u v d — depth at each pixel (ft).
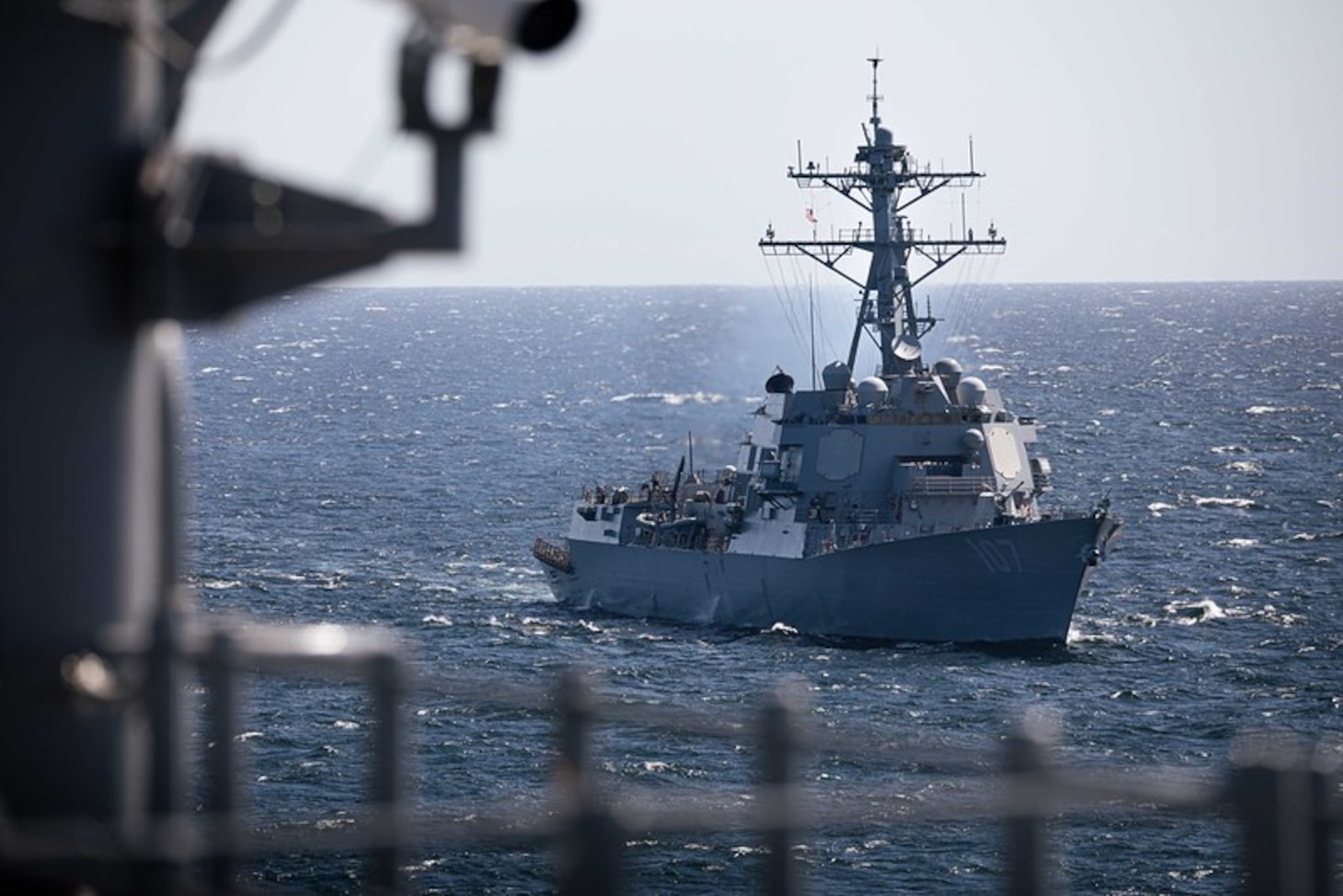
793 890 81.66
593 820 79.61
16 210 74.54
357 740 559.38
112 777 77.10
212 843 77.66
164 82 79.87
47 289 74.59
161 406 82.64
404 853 82.17
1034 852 77.87
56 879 72.59
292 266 74.13
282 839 80.48
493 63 71.97
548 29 70.03
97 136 75.56
